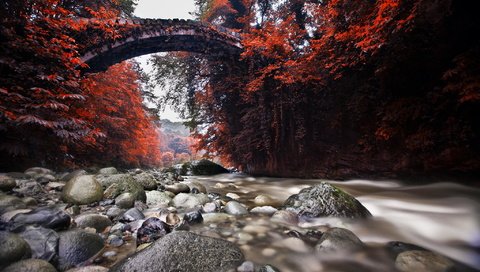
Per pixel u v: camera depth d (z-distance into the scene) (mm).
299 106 11492
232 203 4137
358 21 7906
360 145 9195
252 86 12516
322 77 10289
